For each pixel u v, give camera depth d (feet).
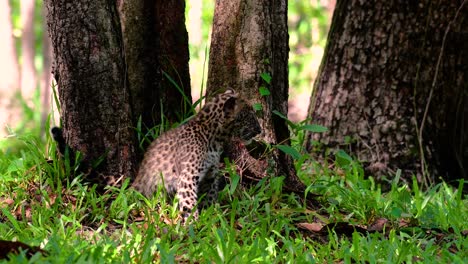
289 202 37.55
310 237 34.27
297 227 34.96
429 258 30.07
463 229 35.78
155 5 40.83
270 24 39.27
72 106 36.47
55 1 35.70
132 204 34.65
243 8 38.96
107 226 33.83
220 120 36.37
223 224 32.32
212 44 39.99
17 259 25.61
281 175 39.60
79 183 35.12
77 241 30.01
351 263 30.73
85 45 35.83
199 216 34.09
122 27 40.32
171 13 41.19
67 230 31.53
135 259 28.19
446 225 35.81
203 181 37.14
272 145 38.88
